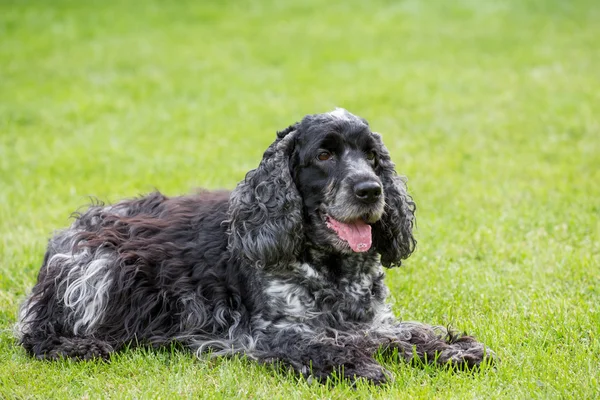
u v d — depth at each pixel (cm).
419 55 2645
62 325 877
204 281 854
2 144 1823
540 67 2453
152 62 2602
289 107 2120
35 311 886
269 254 802
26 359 838
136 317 862
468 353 782
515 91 2202
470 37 2847
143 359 811
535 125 1875
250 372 771
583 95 2111
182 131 1920
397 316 928
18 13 3131
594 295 953
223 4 3362
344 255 824
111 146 1800
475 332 865
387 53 2678
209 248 866
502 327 862
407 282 1028
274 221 805
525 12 3167
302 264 813
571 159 1606
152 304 860
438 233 1203
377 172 867
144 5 3316
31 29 2952
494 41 2786
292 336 790
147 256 872
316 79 2400
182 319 850
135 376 778
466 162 1631
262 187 815
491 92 2209
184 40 2869
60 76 2430
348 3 3359
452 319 909
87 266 879
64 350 834
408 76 2403
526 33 2878
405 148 1734
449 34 2897
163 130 1931
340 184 791
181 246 878
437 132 1862
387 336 807
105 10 3231
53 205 1409
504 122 1914
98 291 867
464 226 1236
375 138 867
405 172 1566
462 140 1791
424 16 3148
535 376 739
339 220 793
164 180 1552
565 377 729
